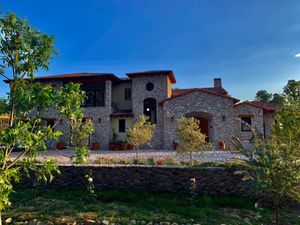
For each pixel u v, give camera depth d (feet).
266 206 26.55
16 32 15.37
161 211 24.66
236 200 27.17
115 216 23.16
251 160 21.65
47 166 17.74
